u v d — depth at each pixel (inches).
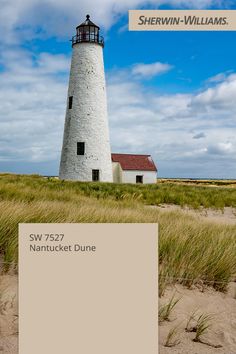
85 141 1485.0
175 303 172.1
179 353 140.3
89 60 1501.0
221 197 839.1
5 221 243.8
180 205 714.2
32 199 490.0
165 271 209.0
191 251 234.4
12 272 194.5
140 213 399.2
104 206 474.3
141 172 1836.9
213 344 148.9
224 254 230.4
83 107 1492.4
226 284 210.4
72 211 324.8
